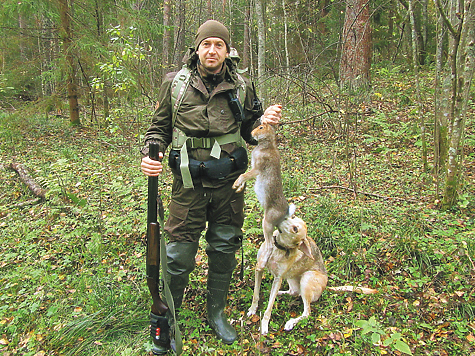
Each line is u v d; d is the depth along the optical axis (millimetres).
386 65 11641
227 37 2369
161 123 2486
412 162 5707
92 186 5402
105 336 2652
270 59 12992
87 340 2604
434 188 4762
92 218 4336
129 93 8891
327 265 3357
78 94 10375
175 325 2215
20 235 4176
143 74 9297
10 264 3645
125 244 3885
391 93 8883
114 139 8281
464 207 4105
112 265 3516
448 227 3770
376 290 2887
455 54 3965
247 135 2760
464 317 2668
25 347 2584
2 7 9375
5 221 4570
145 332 2682
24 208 4969
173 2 13492
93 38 9461
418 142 6109
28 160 6945
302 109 8133
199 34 2318
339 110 6184
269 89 8664
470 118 7000
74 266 3590
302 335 2615
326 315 2764
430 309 2754
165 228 2553
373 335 2316
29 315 2875
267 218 2512
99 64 7766
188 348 2510
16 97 12039
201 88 2342
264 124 2396
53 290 3135
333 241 3588
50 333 2664
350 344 2498
